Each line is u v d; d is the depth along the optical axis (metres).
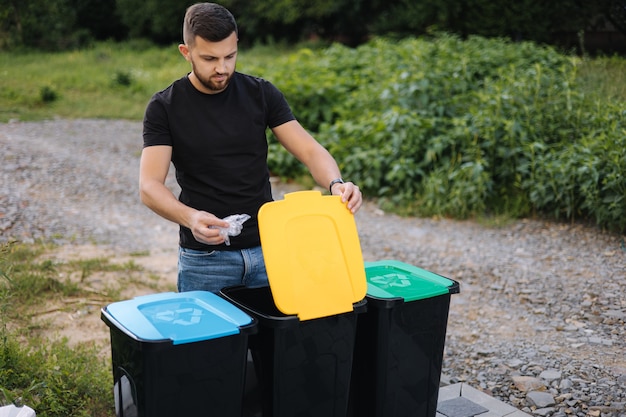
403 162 7.80
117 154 11.03
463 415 3.46
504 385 3.87
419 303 2.66
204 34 2.51
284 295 2.38
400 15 20.48
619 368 4.02
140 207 8.08
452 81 8.80
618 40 17.30
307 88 10.27
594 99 8.12
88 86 18.91
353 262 2.56
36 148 11.03
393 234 6.91
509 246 6.38
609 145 6.65
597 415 3.50
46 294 5.07
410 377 2.72
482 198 7.33
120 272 5.75
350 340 2.52
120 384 2.36
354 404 2.78
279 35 27.58
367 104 9.52
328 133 9.27
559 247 6.25
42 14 28.47
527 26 16.92
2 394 3.31
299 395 2.46
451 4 17.91
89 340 4.36
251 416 2.51
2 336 3.71
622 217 6.36
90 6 31.38
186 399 2.23
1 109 15.38
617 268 5.66
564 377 3.92
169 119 2.71
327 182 2.79
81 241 6.68
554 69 10.51
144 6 29.44
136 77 20.16
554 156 7.07
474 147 7.52
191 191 2.80
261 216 2.42
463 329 4.68
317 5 24.69
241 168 2.79
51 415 3.20
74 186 8.84
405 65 9.85
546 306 5.01
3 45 27.55
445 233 6.87
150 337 2.16
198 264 2.84
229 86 2.77
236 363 2.29
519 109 7.77
